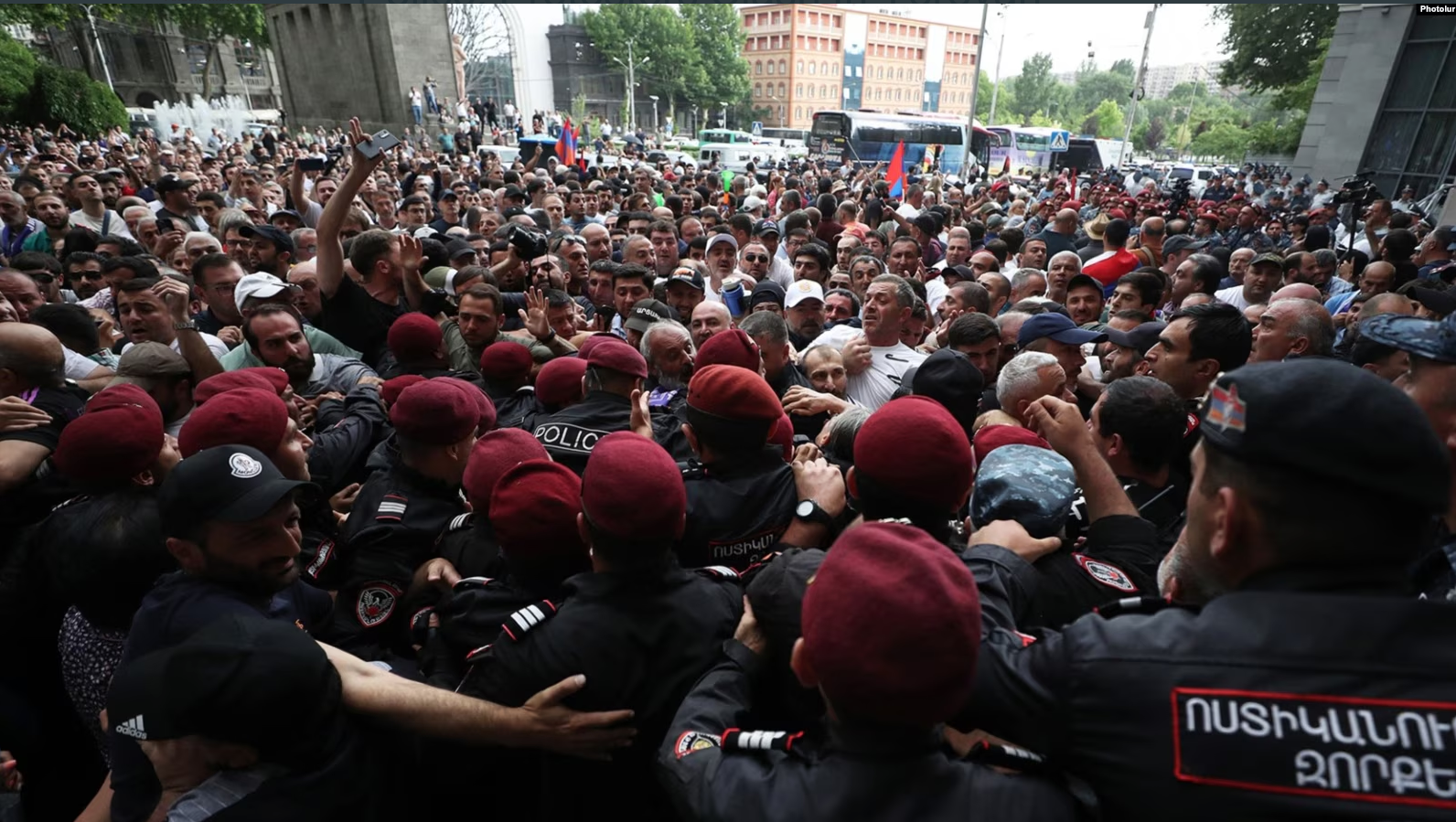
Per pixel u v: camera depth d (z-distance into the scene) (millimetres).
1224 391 983
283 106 41906
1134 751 906
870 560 997
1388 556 904
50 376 2643
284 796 1173
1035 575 1471
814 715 1372
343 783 1239
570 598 1521
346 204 3785
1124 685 934
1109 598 1505
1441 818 779
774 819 1035
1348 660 851
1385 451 857
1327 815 809
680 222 8883
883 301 3906
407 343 3164
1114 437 2039
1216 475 992
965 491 1621
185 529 1519
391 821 1358
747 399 2014
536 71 79750
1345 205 10086
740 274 5867
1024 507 1554
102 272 4961
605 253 6828
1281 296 4070
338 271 3895
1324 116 20328
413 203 8531
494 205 9766
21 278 3875
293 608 1803
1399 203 15562
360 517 2113
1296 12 30812
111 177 9930
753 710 1401
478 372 3662
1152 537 1644
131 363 2600
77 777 2158
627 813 1532
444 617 1771
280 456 2064
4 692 1974
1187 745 874
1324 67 20156
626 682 1448
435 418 2088
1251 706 863
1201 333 2871
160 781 1188
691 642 1513
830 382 3402
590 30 77750
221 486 1510
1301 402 897
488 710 1368
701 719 1303
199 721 1109
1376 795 802
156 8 40594
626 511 1442
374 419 2811
